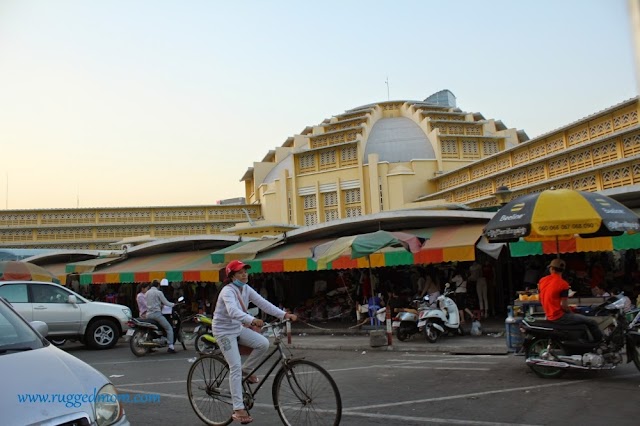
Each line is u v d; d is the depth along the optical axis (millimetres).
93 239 46469
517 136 52500
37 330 5316
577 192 9195
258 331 6074
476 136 46938
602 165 23172
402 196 43719
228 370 6391
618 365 9258
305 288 24344
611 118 25406
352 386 8656
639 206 16109
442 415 6602
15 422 3654
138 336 13711
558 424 6031
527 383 8234
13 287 14445
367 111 53500
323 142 48812
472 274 18547
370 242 13773
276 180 48844
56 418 3770
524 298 10445
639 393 7281
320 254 14625
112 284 30734
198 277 21281
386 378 9250
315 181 47375
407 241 13922
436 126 48531
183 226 48750
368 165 45406
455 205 24672
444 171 44500
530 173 29969
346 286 22141
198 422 6730
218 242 24891
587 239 14109
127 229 47469
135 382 9938
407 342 14195
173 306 14914
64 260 30453
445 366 10234
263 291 23969
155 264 24156
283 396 5887
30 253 31562
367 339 15594
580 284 17359
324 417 5559
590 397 7180
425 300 14906
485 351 11906
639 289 16516
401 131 50375
